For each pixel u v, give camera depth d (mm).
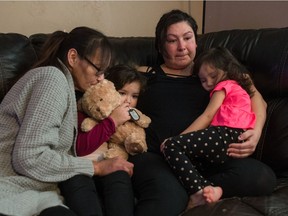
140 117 1323
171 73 1527
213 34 1638
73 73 1178
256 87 1480
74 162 1041
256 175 1143
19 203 899
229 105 1308
